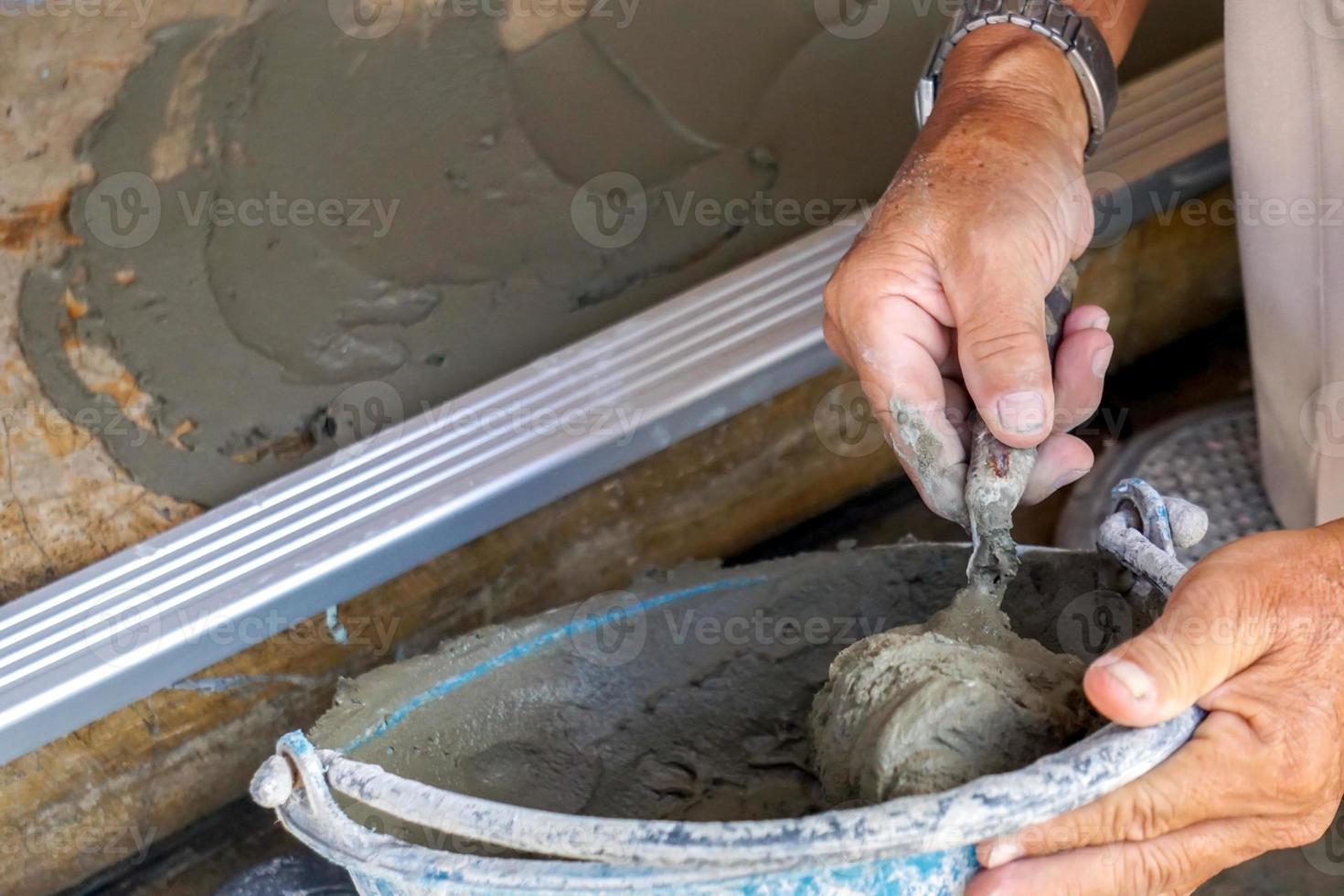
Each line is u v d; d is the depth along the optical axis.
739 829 0.71
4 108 1.58
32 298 1.46
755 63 1.72
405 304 1.48
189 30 1.65
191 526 1.25
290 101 1.63
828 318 1.04
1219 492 1.50
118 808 1.32
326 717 1.04
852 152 1.62
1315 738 0.83
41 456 1.36
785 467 1.56
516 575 1.43
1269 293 1.29
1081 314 1.01
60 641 1.16
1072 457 0.95
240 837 1.39
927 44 1.74
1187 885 0.87
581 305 1.48
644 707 1.13
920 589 1.18
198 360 1.43
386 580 1.25
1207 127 1.54
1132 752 0.76
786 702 1.13
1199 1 1.80
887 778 0.83
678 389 1.32
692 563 1.21
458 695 1.09
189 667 1.18
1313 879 1.23
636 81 1.69
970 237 0.95
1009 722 0.84
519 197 1.58
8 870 1.29
